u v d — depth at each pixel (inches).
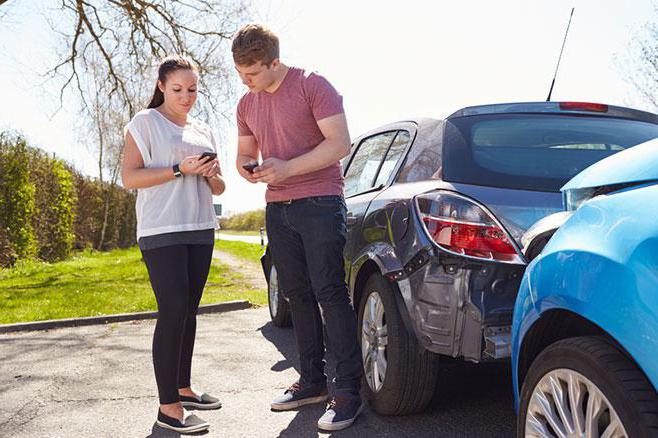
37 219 711.1
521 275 102.2
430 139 126.3
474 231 104.7
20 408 142.0
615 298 65.9
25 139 638.5
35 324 260.2
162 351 122.0
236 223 3304.6
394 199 125.0
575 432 72.1
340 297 127.0
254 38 118.7
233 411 136.1
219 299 324.2
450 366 160.9
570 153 114.9
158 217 121.5
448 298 105.7
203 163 120.0
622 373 65.4
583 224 75.9
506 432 118.3
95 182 1044.5
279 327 237.0
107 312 287.7
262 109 128.2
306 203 125.3
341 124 122.6
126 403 143.8
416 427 121.8
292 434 121.3
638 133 124.3
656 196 67.4
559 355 74.8
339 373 125.7
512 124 122.0
